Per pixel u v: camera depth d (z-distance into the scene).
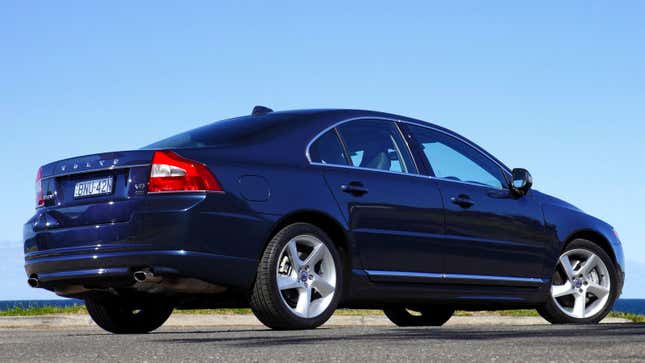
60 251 5.82
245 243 5.62
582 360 3.06
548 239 7.40
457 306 7.11
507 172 7.50
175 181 5.53
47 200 6.09
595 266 7.75
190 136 6.23
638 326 5.23
